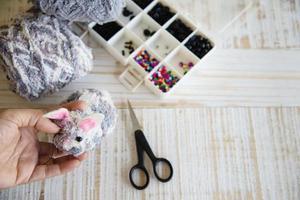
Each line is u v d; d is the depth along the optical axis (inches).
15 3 40.6
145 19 40.4
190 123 38.4
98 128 31.1
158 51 40.5
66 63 33.6
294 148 38.2
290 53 41.1
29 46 32.4
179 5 42.2
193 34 39.6
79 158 34.3
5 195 35.5
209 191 36.6
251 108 39.2
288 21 41.9
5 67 33.8
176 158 37.3
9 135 31.8
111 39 38.7
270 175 37.3
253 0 42.2
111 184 36.4
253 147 38.0
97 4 32.2
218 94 39.4
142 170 36.4
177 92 39.2
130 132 37.9
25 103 37.9
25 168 32.9
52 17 34.1
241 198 36.6
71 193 36.0
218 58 40.5
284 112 39.2
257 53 40.9
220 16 42.0
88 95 33.5
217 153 37.7
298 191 36.9
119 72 39.6
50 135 37.5
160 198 36.2
